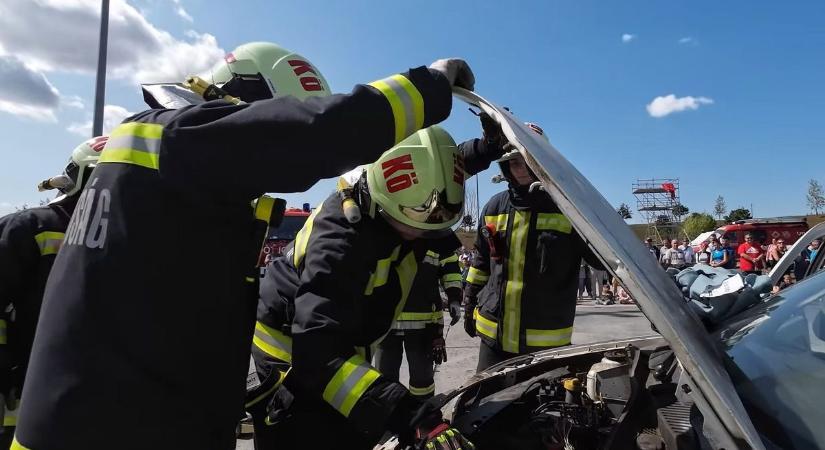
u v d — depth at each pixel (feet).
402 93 3.78
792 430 3.20
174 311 3.40
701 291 5.12
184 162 3.23
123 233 3.34
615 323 25.94
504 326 8.79
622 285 3.04
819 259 8.27
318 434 5.53
